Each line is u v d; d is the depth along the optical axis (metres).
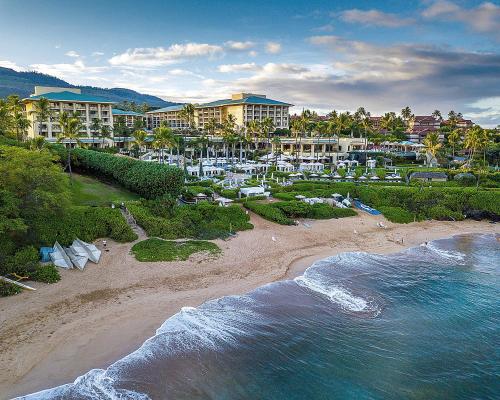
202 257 43.00
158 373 23.83
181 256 42.56
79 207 49.34
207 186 77.44
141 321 29.80
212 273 39.47
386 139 165.88
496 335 30.81
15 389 22.05
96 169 71.31
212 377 23.89
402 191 73.94
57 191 44.88
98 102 164.75
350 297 35.78
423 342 29.30
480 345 29.33
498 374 26.00
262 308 32.59
